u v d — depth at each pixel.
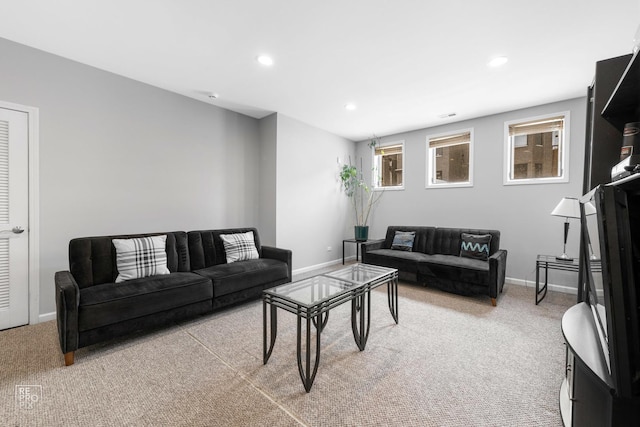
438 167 4.66
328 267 4.93
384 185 5.36
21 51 2.38
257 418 1.41
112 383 1.68
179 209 3.43
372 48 2.38
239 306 2.99
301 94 3.37
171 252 2.83
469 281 3.20
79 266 2.29
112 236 2.56
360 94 3.34
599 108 1.71
